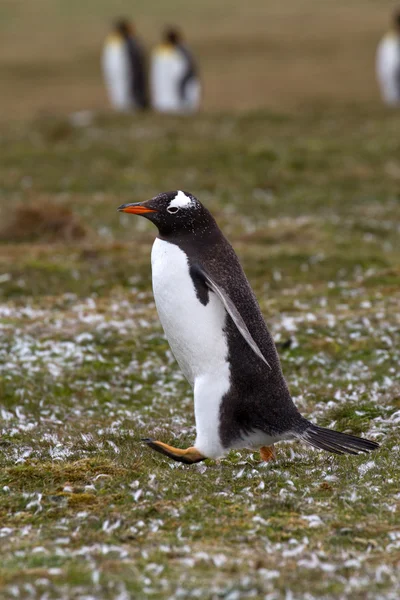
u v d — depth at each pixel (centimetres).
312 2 15762
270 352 1539
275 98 7988
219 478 1535
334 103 6319
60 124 5359
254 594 1116
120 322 2508
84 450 1695
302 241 3388
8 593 1118
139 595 1112
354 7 14750
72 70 9831
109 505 1408
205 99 8069
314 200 4131
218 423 1521
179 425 1880
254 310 1541
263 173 4547
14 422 1917
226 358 1508
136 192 4266
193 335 1512
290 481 1503
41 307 2681
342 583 1157
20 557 1225
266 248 3256
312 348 2316
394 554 1248
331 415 1898
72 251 3228
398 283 2866
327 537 1298
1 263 3027
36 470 1538
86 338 2381
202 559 1215
